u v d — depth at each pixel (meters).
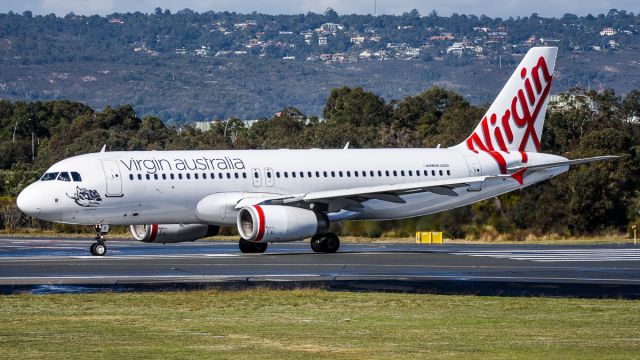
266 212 131.00
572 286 97.75
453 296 89.31
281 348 62.75
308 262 121.12
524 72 161.00
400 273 109.00
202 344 64.19
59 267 113.25
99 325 72.50
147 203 134.88
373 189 136.25
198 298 86.94
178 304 83.44
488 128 159.50
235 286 96.50
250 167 141.38
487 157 156.88
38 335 67.94
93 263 118.31
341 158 148.62
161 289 94.25
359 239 180.00
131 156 136.25
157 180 135.12
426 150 156.00
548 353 61.09
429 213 153.75
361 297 88.06
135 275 105.75
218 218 138.75
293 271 110.38
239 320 75.00
